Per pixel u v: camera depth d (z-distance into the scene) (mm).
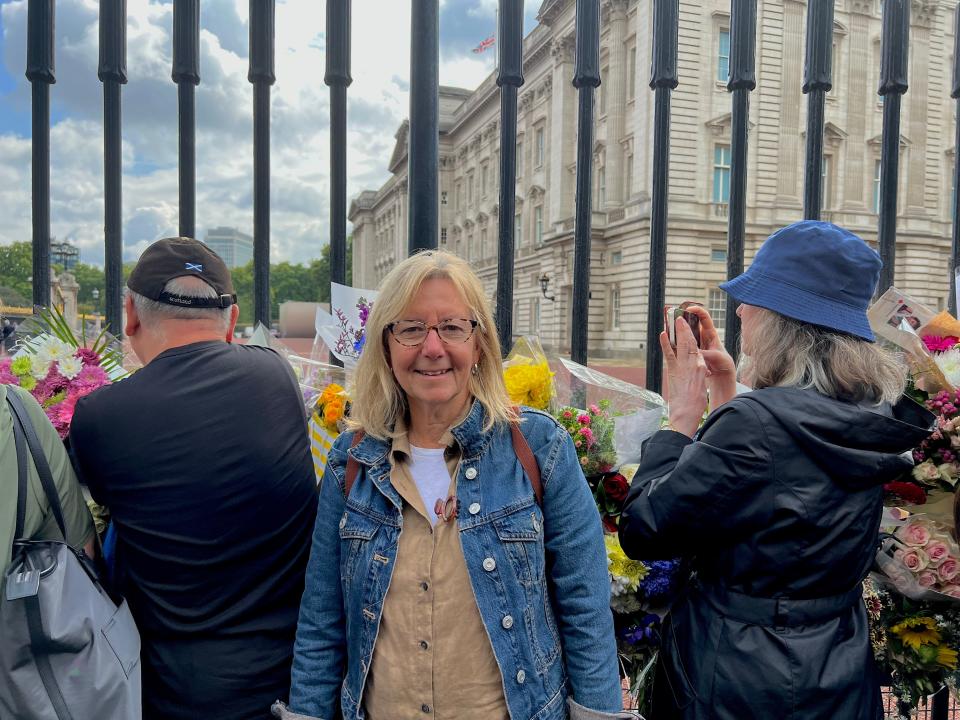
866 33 24516
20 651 1148
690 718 1299
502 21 2021
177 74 1917
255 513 1370
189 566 1334
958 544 1585
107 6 1891
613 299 26844
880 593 1674
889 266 2098
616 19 26250
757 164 23969
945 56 24547
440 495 1286
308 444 1515
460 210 39094
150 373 1396
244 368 1446
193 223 1945
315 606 1352
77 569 1240
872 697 1290
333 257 2021
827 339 1318
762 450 1235
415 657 1230
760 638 1252
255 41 1971
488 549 1221
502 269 2043
